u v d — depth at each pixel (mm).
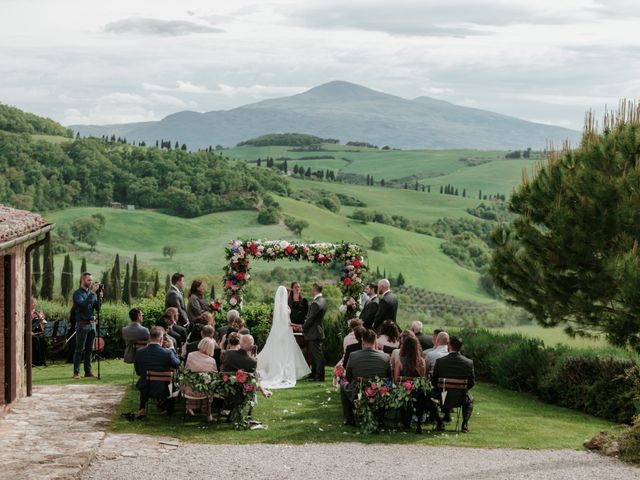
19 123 192000
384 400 11633
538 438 11891
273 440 11047
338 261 19547
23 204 162250
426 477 9133
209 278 125562
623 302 15680
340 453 10336
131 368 18438
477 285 149875
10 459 9312
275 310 16703
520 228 17953
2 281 12398
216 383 11758
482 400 16031
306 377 17578
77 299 16281
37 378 16484
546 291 17438
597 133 17609
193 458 9727
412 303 133250
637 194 16125
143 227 160250
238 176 179000
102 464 9273
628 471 9633
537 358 17266
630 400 14102
